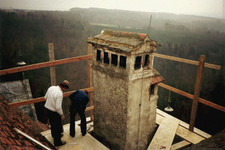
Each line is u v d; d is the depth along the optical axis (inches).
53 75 164.1
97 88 179.9
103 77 168.6
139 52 141.0
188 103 995.9
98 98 182.1
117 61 149.9
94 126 197.9
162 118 251.0
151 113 220.4
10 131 91.1
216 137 73.2
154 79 212.1
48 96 143.7
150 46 149.7
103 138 187.9
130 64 138.1
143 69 151.6
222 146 63.3
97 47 166.2
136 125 165.8
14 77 848.9
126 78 143.0
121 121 159.9
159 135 209.0
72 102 165.2
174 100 1001.5
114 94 160.4
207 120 890.7
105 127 181.5
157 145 191.6
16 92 756.0
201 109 934.4
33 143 97.5
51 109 144.3
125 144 161.0
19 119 135.0
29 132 121.3
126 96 147.8
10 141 79.8
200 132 217.2
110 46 149.1
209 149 65.8
